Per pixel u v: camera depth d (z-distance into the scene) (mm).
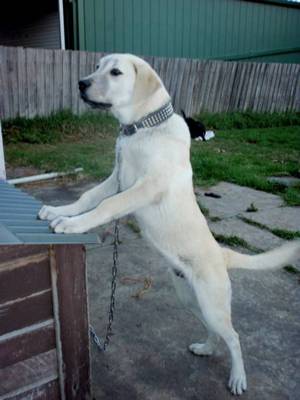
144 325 2703
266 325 2736
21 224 1667
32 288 1567
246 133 10469
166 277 3316
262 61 14492
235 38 13445
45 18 10625
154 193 2039
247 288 3209
